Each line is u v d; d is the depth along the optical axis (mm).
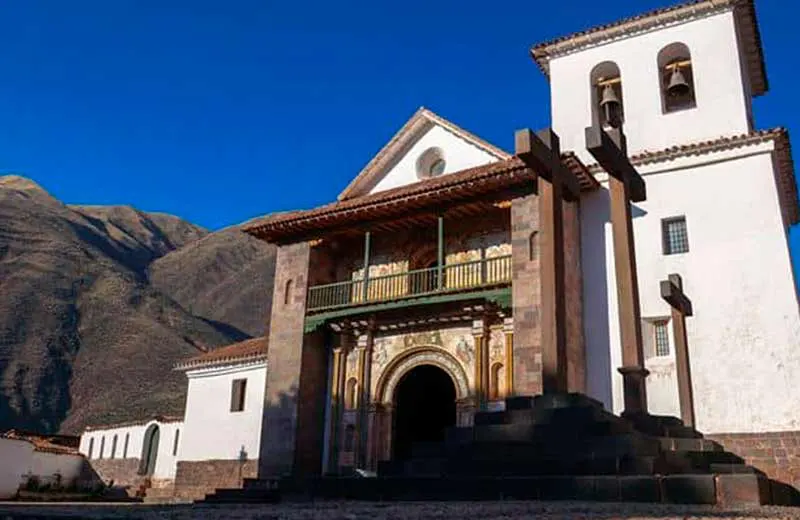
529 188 20938
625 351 13078
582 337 20516
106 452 40812
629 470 8938
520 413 10812
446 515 5973
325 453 23281
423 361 22750
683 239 20297
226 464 27750
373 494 9695
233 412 28375
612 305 20484
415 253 24219
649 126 22188
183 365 30422
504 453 9922
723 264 19359
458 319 22203
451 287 21750
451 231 23641
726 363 18562
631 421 12242
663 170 20859
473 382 21484
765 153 19719
